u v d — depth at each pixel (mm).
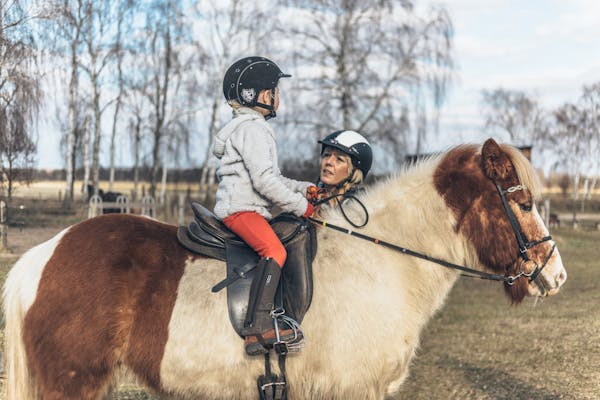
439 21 19312
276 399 2801
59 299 2748
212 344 2734
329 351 2777
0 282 3508
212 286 2814
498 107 54406
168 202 19406
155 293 2781
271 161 2822
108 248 2854
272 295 2754
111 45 24219
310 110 19266
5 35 10062
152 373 2766
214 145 2967
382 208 3100
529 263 2920
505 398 4922
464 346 6762
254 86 2941
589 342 6723
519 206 2934
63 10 12656
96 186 21156
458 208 2990
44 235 12305
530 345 6723
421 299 3002
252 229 2805
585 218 35000
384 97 19219
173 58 25828
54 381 2721
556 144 53406
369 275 2908
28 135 11258
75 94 22719
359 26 19359
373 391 2846
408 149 18891
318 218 3094
